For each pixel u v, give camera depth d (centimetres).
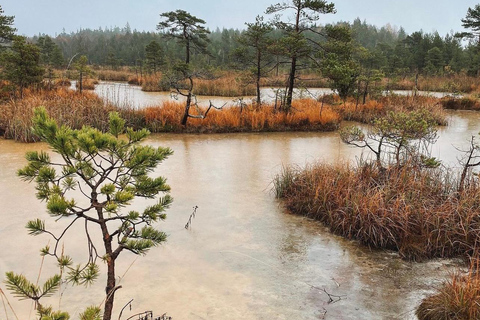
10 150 928
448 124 1553
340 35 1309
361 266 454
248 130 1292
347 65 1316
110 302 237
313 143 1121
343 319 354
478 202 543
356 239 521
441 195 584
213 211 603
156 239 255
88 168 256
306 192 632
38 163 235
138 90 2669
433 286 412
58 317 198
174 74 1364
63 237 504
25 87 1589
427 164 661
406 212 507
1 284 398
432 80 3291
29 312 356
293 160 911
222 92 2409
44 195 234
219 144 1084
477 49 3922
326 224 569
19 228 525
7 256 454
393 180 607
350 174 640
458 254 489
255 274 430
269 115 1334
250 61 1466
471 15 3612
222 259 461
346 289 405
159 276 421
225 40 6500
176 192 681
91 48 8169
